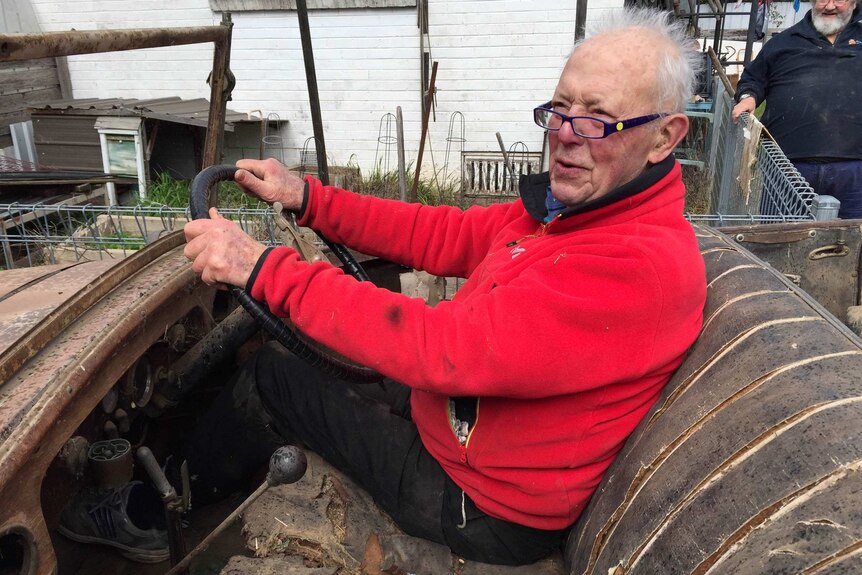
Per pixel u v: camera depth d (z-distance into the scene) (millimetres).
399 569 1471
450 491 1498
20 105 7555
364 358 1315
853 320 2373
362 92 7609
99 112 6539
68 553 1697
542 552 1516
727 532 1013
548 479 1399
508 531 1458
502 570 1495
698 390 1302
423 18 7141
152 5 7723
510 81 7352
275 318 1385
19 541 1140
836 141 4062
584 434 1366
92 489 1631
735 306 1420
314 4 7273
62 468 1280
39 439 1081
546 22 7086
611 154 1396
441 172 7750
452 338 1274
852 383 1080
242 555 1466
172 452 2023
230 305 2094
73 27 7906
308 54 2824
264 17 7457
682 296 1299
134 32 1765
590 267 1273
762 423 1096
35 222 3682
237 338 1770
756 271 1588
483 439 1410
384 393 1826
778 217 2873
